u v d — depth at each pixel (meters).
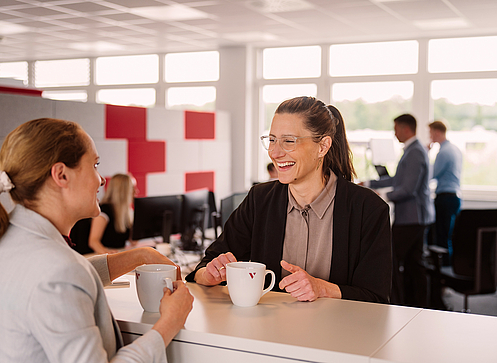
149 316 1.07
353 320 1.05
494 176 6.14
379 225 1.39
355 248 1.39
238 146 7.19
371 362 0.85
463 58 6.23
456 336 0.96
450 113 6.32
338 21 5.61
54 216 0.94
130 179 3.53
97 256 1.28
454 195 5.35
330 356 0.87
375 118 6.68
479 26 5.68
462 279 3.44
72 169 0.94
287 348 0.89
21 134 0.93
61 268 0.83
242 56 7.10
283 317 1.06
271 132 1.36
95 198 0.99
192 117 6.27
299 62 7.09
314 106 1.34
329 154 1.45
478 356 0.86
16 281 0.82
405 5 4.87
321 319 1.05
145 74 7.95
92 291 0.86
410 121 4.16
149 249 1.29
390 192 4.15
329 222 1.42
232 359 0.93
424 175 4.16
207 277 1.32
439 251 3.65
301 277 1.20
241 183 7.19
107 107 5.07
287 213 1.47
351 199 1.41
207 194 3.54
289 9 5.12
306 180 1.40
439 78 6.30
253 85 7.30
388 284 1.35
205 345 0.96
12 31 6.41
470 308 4.41
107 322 0.93
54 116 4.50
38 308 0.80
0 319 0.83
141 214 3.09
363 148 6.73
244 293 1.13
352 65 6.80
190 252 3.27
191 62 7.65
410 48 6.47
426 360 0.84
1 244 0.87
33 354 0.83
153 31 6.30
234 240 1.55
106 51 7.76
